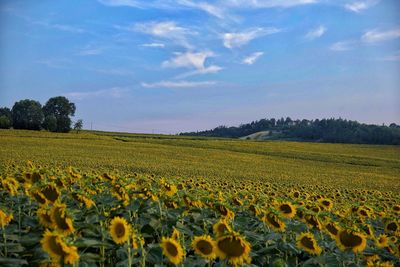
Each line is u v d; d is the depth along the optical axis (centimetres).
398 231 852
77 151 5638
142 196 760
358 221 930
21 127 12094
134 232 520
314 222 730
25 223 641
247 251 474
